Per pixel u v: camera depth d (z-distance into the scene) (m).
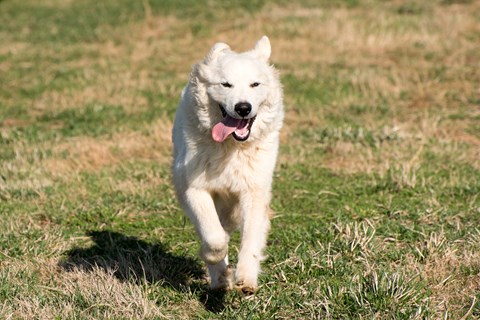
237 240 8.46
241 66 6.59
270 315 6.48
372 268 6.99
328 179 10.50
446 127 12.70
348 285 6.68
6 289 6.84
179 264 7.80
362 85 15.37
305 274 7.23
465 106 14.01
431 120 12.91
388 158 11.19
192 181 6.67
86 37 21.44
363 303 6.34
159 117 13.79
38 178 10.53
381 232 8.26
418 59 17.34
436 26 19.69
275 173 10.69
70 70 17.94
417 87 15.13
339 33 19.70
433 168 10.65
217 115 6.68
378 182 10.16
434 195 9.48
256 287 6.31
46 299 6.75
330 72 16.66
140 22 22.69
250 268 6.34
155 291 7.03
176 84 16.25
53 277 7.39
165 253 8.07
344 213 9.07
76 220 9.11
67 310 6.44
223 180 6.71
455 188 9.71
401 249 7.75
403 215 8.84
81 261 7.83
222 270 6.92
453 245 7.62
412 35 19.00
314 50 18.73
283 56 18.30
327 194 9.88
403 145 11.70
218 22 22.14
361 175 10.56
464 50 17.77
